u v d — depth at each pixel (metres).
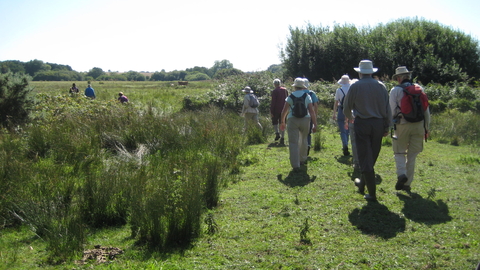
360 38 25.94
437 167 6.88
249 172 7.06
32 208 4.64
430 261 3.48
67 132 8.59
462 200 5.08
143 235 4.22
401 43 25.05
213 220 4.41
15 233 4.53
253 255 3.80
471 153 8.11
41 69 136.12
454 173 6.45
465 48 25.41
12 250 4.05
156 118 9.63
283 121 7.18
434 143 9.48
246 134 10.46
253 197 5.58
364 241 3.99
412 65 24.05
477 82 20.09
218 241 4.16
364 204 5.07
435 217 4.54
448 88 16.16
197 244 4.11
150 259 3.79
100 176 5.50
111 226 4.76
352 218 4.61
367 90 5.04
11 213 4.81
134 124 9.12
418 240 3.95
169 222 4.20
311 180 6.34
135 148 8.49
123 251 4.00
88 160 7.04
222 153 8.21
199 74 124.12
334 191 5.68
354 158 6.92
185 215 4.26
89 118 10.07
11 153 6.74
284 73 27.33
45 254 3.97
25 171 5.95
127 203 4.95
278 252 3.83
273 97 10.13
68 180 5.73
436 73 23.56
